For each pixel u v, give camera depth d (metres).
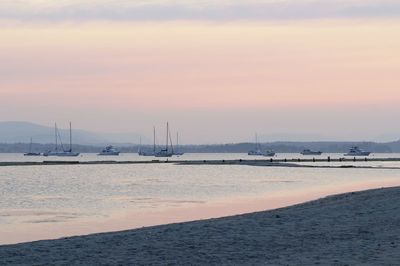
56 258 18.42
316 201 46.06
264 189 68.94
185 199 55.12
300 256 17.97
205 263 17.38
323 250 18.94
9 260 18.11
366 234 22.69
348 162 196.00
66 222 36.75
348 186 73.25
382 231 23.33
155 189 70.06
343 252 18.27
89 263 17.53
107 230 32.34
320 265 16.05
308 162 193.25
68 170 134.62
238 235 23.27
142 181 88.69
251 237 22.70
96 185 79.25
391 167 146.75
